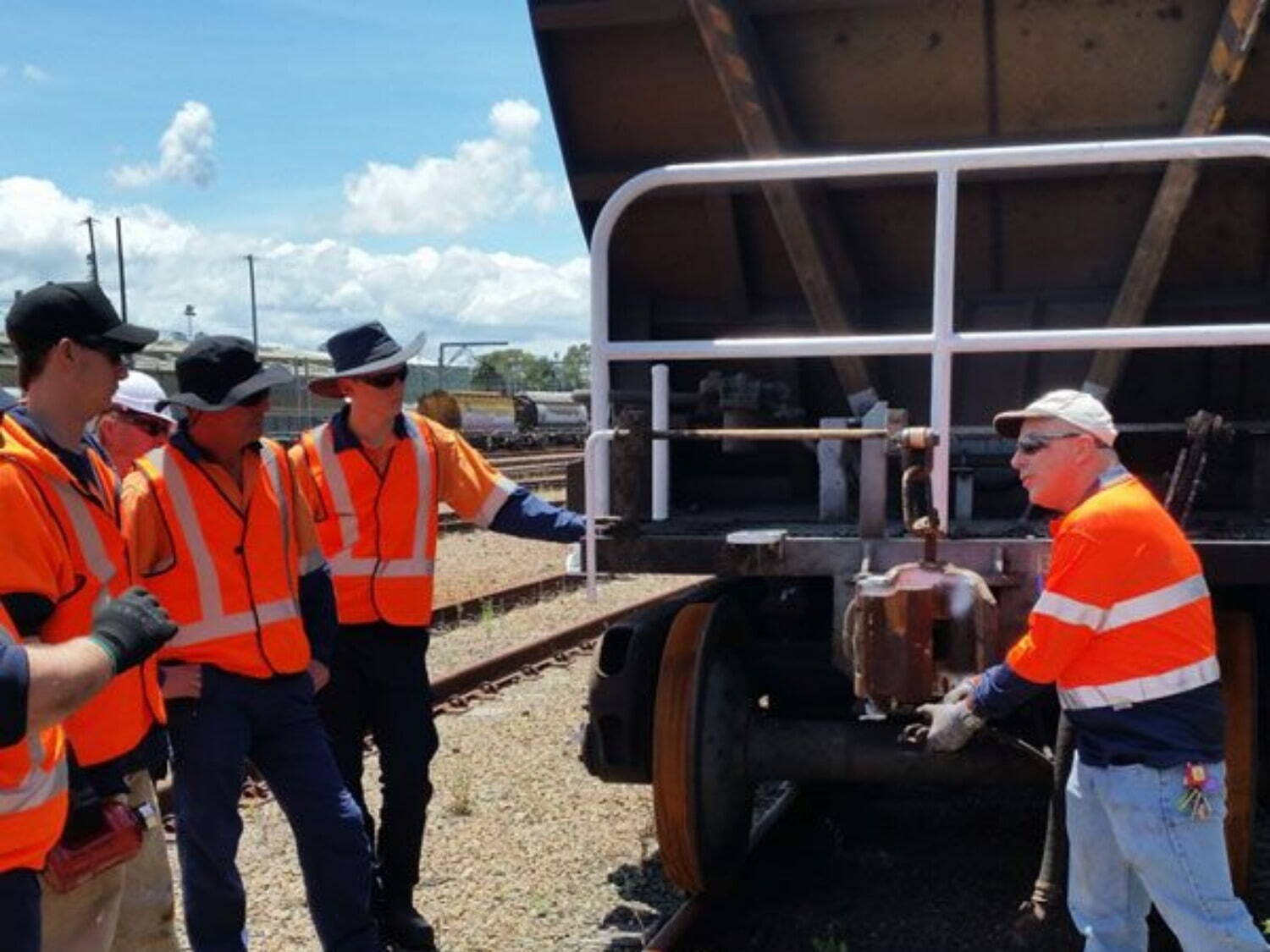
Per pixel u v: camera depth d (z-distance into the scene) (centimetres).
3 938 252
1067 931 386
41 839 256
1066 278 561
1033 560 396
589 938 442
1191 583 316
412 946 436
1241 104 500
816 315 544
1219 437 421
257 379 367
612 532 436
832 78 521
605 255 449
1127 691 314
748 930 447
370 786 632
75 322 286
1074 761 337
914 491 481
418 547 446
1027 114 520
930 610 369
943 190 414
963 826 553
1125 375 563
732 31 492
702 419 561
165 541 364
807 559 420
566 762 656
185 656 366
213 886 370
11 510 270
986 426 567
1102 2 482
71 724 295
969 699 335
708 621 443
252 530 372
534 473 3167
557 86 552
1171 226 495
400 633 447
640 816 571
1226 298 554
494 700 797
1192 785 309
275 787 385
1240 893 408
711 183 544
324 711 447
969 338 413
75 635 286
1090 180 526
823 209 546
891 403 591
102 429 421
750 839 504
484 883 495
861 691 375
